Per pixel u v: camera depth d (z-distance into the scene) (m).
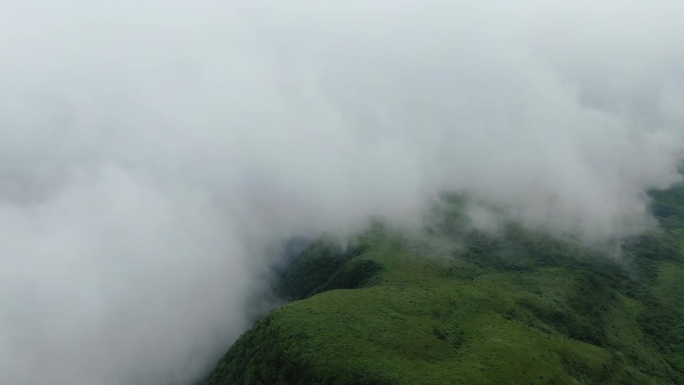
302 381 177.62
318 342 186.75
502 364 181.12
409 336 193.62
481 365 179.12
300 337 192.25
